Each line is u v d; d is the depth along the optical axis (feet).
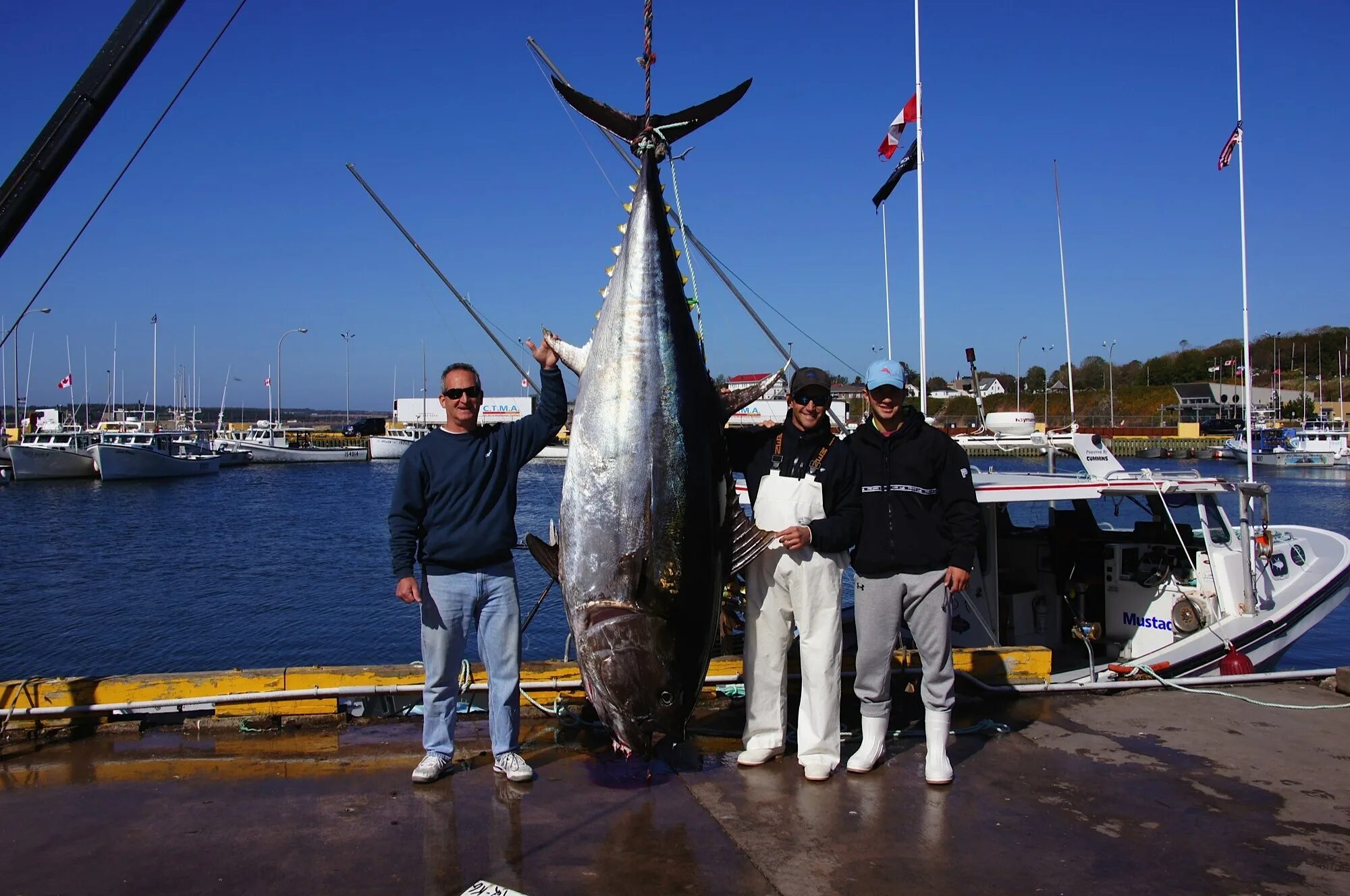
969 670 18.49
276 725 16.38
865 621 14.43
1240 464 163.12
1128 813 12.87
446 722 14.06
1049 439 25.59
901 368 14.40
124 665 40.88
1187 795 13.47
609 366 12.79
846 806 13.11
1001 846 11.85
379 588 59.93
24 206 11.18
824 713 14.17
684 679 12.27
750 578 14.69
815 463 14.33
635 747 12.18
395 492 13.82
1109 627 25.48
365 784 13.76
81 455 160.04
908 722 17.35
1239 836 12.14
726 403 13.88
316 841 11.81
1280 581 26.53
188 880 10.70
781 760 14.93
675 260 13.43
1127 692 18.79
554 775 14.24
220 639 45.93
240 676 16.43
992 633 23.67
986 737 16.03
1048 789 13.71
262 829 12.13
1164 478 24.04
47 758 14.79
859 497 14.34
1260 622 23.26
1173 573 24.32
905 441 14.23
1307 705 17.76
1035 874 11.10
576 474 12.66
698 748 15.67
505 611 14.02
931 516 14.10
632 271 13.04
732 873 11.09
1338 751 15.31
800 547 13.71
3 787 13.51
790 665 18.12
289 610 53.01
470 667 17.25
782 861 11.39
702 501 12.73
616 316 12.97
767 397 15.52
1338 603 26.00
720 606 13.33
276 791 13.43
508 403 197.47
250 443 213.66
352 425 296.51
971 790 13.70
